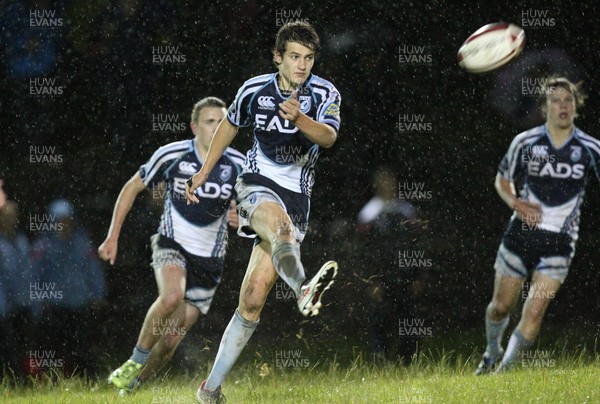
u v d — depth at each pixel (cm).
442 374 2356
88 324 3084
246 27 3941
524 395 1656
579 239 3825
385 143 3934
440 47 4044
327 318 3034
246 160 1809
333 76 4000
